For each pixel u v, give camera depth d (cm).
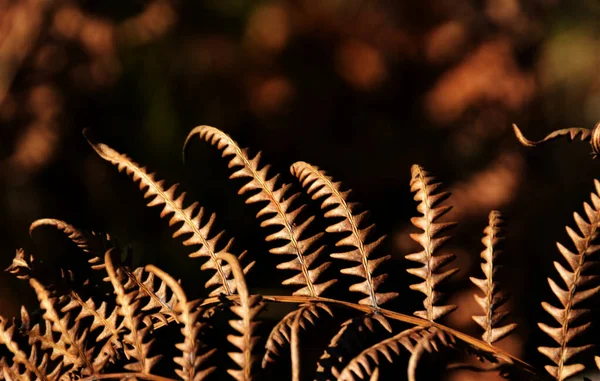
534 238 332
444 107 370
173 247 344
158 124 380
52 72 330
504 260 318
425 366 214
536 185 346
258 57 423
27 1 328
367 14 411
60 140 326
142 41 381
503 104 363
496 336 79
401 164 381
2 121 319
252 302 72
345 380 71
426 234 85
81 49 339
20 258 87
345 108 409
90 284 89
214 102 410
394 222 363
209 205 369
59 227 90
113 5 366
